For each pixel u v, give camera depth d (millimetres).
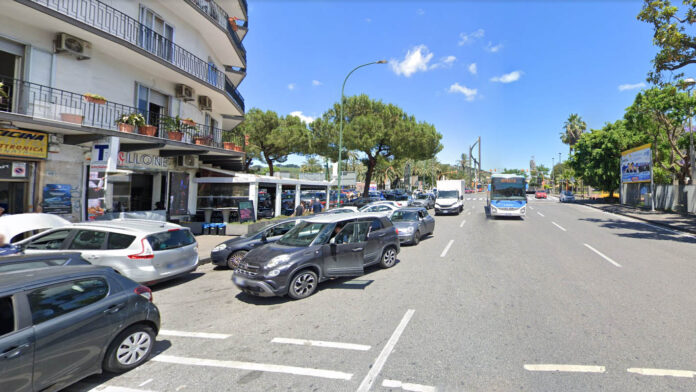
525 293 6402
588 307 5574
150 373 3877
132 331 4023
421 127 28141
